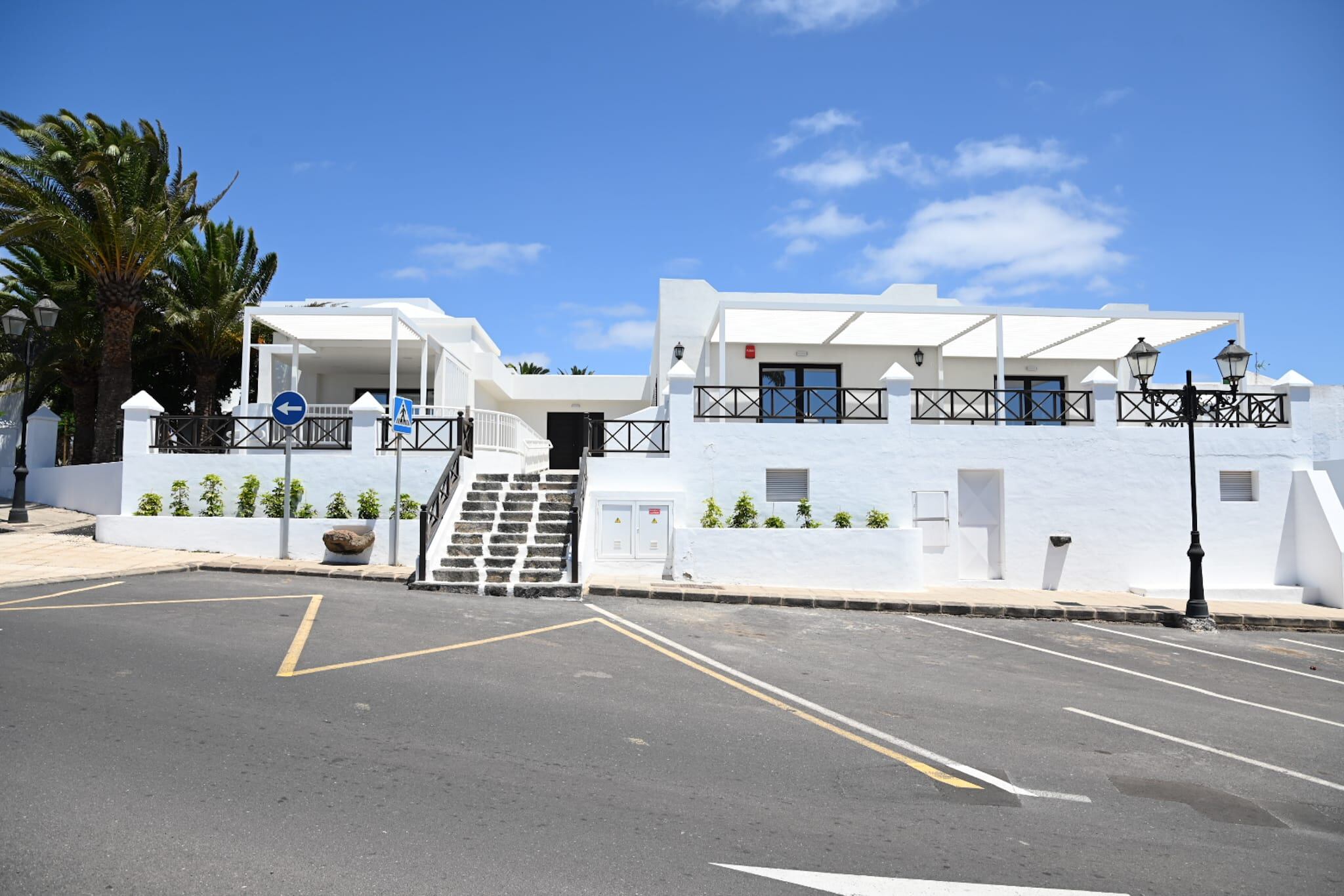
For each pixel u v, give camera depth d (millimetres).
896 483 15477
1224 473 16219
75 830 4141
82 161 18156
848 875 4180
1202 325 18328
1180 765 6461
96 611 9461
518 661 8281
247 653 7879
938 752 6348
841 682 8336
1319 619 13398
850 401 20469
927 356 20766
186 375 28500
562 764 5512
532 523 14289
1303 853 4871
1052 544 15531
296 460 15281
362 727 5977
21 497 16984
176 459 15391
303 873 3838
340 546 13727
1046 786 5777
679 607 12070
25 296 23047
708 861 4234
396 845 4184
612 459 15156
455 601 11500
